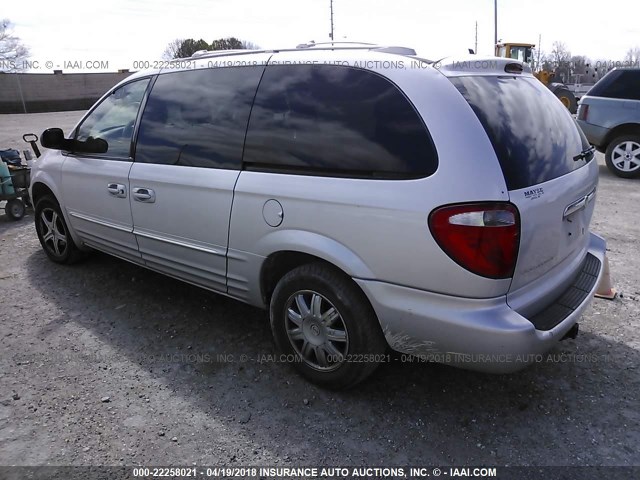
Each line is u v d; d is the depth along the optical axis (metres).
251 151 2.99
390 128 2.50
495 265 2.29
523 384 3.01
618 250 5.16
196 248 3.31
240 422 2.72
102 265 4.85
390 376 3.10
